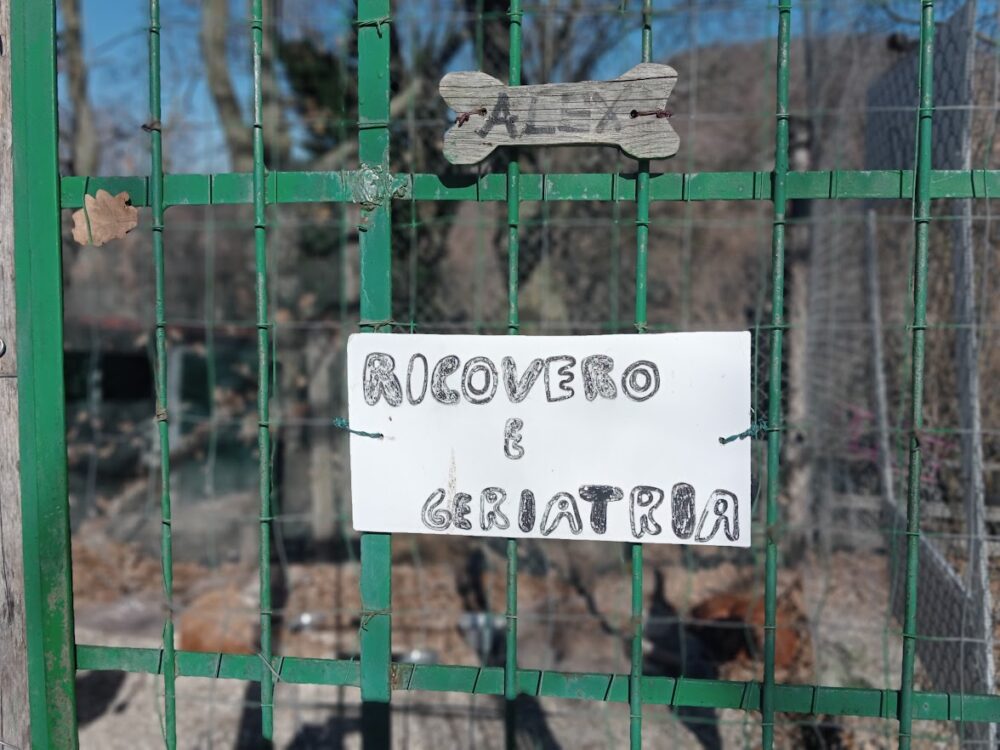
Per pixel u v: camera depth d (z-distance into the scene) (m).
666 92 1.67
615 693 1.84
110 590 5.70
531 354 1.77
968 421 3.14
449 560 5.87
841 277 5.07
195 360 7.51
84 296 7.94
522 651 4.55
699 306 6.81
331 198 1.82
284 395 6.73
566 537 1.77
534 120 1.72
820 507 5.19
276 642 4.68
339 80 6.20
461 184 1.80
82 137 6.62
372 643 1.88
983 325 2.90
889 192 1.71
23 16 1.88
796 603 4.64
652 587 5.27
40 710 1.97
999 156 2.99
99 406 7.36
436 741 3.68
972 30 2.79
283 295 6.59
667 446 1.74
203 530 6.56
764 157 7.52
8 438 1.95
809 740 3.53
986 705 1.74
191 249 8.03
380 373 1.81
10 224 1.92
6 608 1.95
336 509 6.46
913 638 1.75
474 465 1.79
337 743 3.72
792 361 5.80
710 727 3.71
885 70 4.04
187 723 3.92
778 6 1.70
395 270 5.42
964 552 3.24
